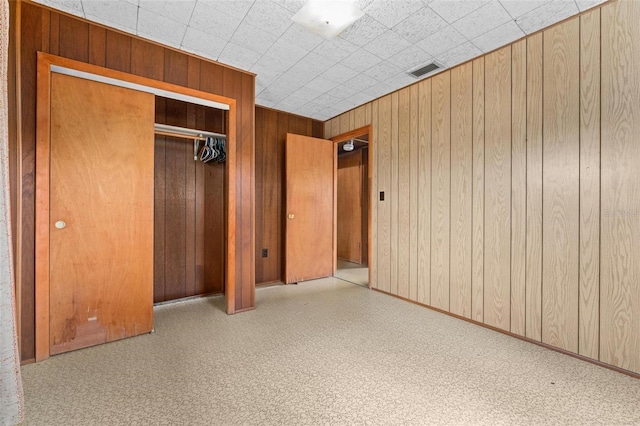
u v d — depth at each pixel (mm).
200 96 2691
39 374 1840
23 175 1954
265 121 4074
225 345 2248
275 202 4184
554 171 2193
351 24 2215
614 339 1922
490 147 2586
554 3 1958
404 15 2102
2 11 1080
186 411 1513
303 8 2039
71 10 2055
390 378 1817
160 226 3209
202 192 3471
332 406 1558
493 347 2236
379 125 3703
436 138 3037
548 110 2221
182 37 2389
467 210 2766
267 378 1813
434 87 3053
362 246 5656
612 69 1916
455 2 1960
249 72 2996
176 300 3311
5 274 1076
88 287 2207
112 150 2303
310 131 4539
